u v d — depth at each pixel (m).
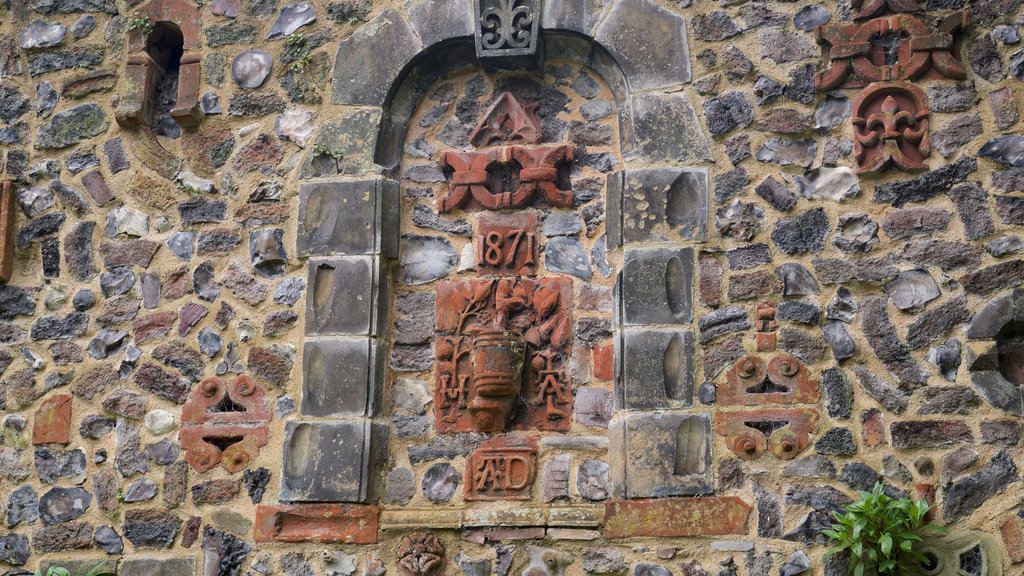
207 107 5.86
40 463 5.59
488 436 5.42
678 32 5.57
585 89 5.74
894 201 5.25
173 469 5.47
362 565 5.26
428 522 5.27
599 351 5.44
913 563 4.89
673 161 5.44
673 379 5.23
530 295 5.54
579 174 5.64
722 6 5.57
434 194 5.72
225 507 5.39
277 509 5.34
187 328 5.62
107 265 5.77
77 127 5.97
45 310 5.77
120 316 5.70
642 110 5.52
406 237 5.67
